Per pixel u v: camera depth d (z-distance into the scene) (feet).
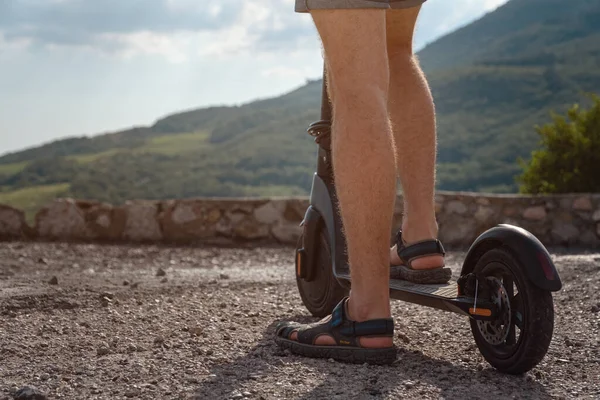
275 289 13.08
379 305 7.01
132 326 9.37
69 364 7.32
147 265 20.97
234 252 25.17
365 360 7.02
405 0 7.77
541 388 6.37
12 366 7.26
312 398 5.93
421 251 7.78
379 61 6.76
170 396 6.11
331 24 6.70
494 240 6.84
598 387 6.39
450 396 6.02
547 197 26.00
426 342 8.38
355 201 6.76
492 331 6.94
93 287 12.69
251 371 6.87
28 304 10.84
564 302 10.92
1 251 23.72
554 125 47.62
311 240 9.93
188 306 10.94
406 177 7.98
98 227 28.04
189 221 27.68
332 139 6.96
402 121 7.95
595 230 25.50
